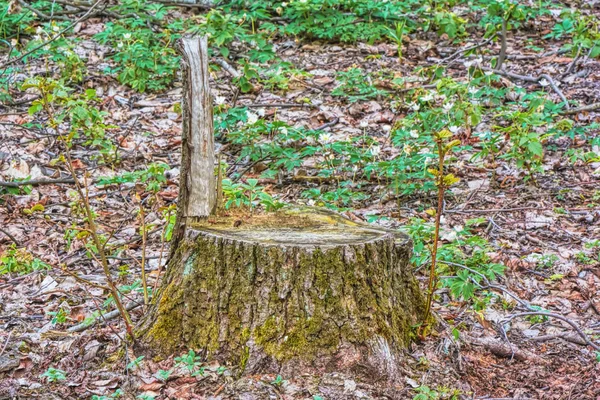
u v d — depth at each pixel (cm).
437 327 401
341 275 356
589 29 916
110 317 429
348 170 659
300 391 344
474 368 382
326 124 754
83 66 859
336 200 609
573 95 810
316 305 354
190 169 388
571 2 1103
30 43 846
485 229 558
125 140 732
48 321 441
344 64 916
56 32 862
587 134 729
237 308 360
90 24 998
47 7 1001
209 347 364
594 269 499
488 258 490
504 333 414
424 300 402
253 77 847
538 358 397
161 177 586
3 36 948
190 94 383
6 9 923
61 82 684
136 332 384
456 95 791
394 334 370
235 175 654
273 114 780
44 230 573
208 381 353
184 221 391
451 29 941
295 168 681
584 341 414
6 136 730
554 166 669
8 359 391
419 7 1050
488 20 977
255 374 353
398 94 805
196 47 386
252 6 978
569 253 519
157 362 370
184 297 371
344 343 354
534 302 462
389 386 352
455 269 475
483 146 634
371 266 364
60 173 675
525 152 618
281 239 365
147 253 537
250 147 666
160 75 858
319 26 992
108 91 841
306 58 935
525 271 499
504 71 859
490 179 646
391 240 377
